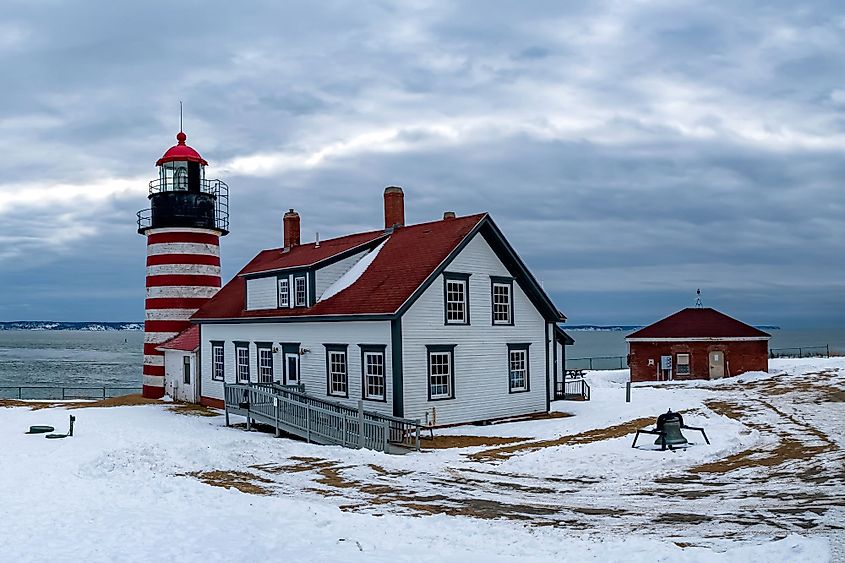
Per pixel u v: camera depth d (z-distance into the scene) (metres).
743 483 16.05
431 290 27.20
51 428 27.50
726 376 48.09
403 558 10.59
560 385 37.25
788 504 13.65
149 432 27.30
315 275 30.30
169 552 11.47
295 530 12.42
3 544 12.24
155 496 15.94
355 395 27.62
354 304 27.97
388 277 28.52
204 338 37.75
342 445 23.36
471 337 28.50
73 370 93.31
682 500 14.58
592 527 12.46
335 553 10.92
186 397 39.31
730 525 12.23
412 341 26.48
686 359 48.53
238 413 28.75
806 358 59.25
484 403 28.73
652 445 21.17
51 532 12.98
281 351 31.66
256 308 34.03
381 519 13.09
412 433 25.48
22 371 90.94
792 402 32.34
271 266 34.00
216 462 20.25
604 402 34.47
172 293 41.38
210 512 14.09
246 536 12.18
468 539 11.67
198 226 41.62
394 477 17.97
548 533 12.02
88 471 19.31
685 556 10.03
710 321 49.81
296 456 21.23
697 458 19.27
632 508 13.96
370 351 26.98
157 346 41.03
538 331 31.31
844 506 13.24
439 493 15.94
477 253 29.05
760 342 48.47
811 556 9.70
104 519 13.85
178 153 41.44
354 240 33.78
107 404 39.03
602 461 19.33
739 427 24.56
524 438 24.19
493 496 15.51
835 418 26.77
